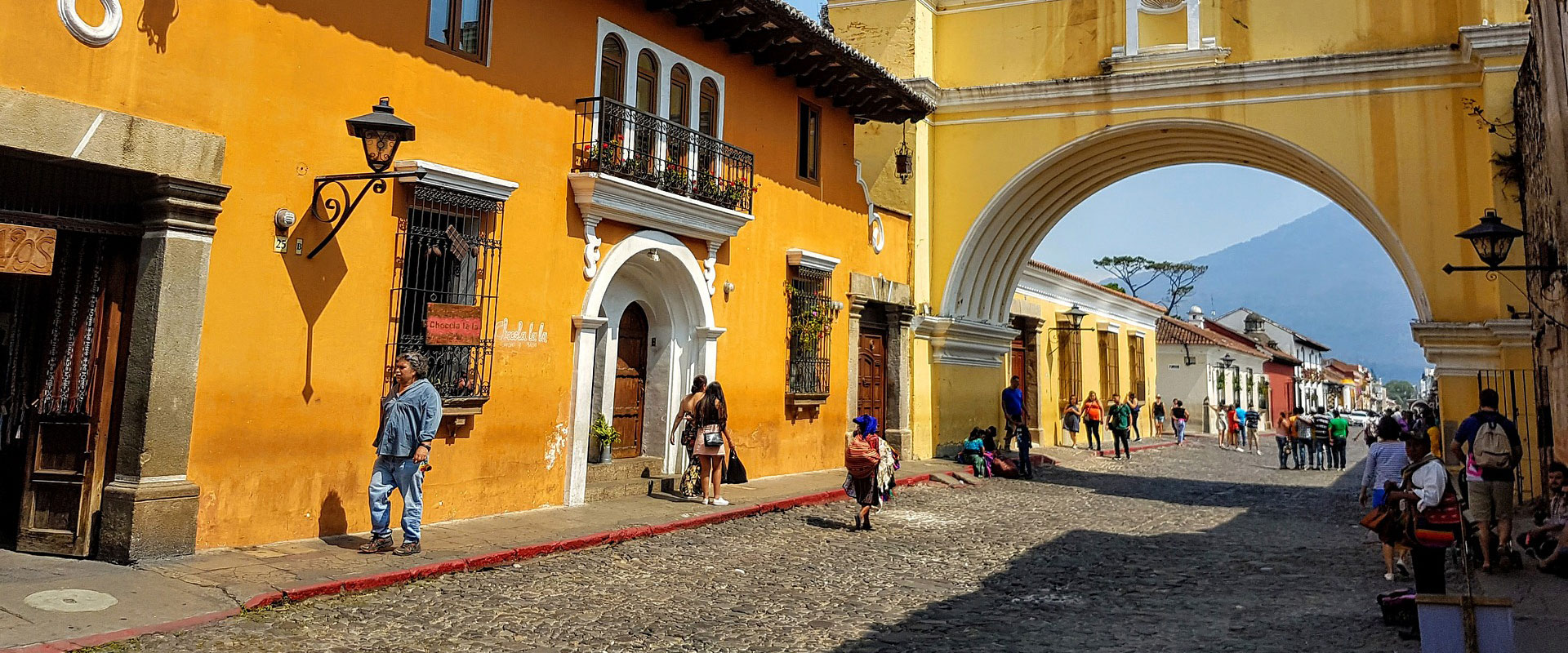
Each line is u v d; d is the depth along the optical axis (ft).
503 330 32.09
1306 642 20.53
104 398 23.32
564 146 34.58
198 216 23.88
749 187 43.47
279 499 26.11
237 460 25.07
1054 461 71.61
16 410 23.75
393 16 29.07
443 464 30.35
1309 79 54.80
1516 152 46.91
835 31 65.51
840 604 23.86
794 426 48.16
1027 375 84.58
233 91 24.90
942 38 65.51
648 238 37.96
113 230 23.25
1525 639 20.22
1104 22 60.85
